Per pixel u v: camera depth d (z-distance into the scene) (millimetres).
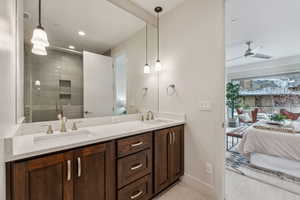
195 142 1845
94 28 1777
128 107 2143
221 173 1587
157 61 2105
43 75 1420
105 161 1203
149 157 1552
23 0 1300
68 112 1594
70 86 1612
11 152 774
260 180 1931
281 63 4730
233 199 1585
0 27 659
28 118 1322
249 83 5621
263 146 2328
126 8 1929
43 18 1414
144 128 1521
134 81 2180
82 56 1706
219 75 1612
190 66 1882
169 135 1763
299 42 3498
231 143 3707
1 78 672
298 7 2104
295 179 1927
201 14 1768
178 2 1966
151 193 1578
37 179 876
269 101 5148
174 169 1829
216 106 1643
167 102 2174
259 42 3479
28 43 1328
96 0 1714
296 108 4531
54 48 1495
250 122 5000
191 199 1632
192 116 1872
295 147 2070
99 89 1853
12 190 799
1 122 682
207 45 1715
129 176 1370
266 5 2066
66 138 1329
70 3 1575
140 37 2188
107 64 1920
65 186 986
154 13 2195
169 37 2131
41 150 882
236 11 2209
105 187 1199
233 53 4336
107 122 1907
